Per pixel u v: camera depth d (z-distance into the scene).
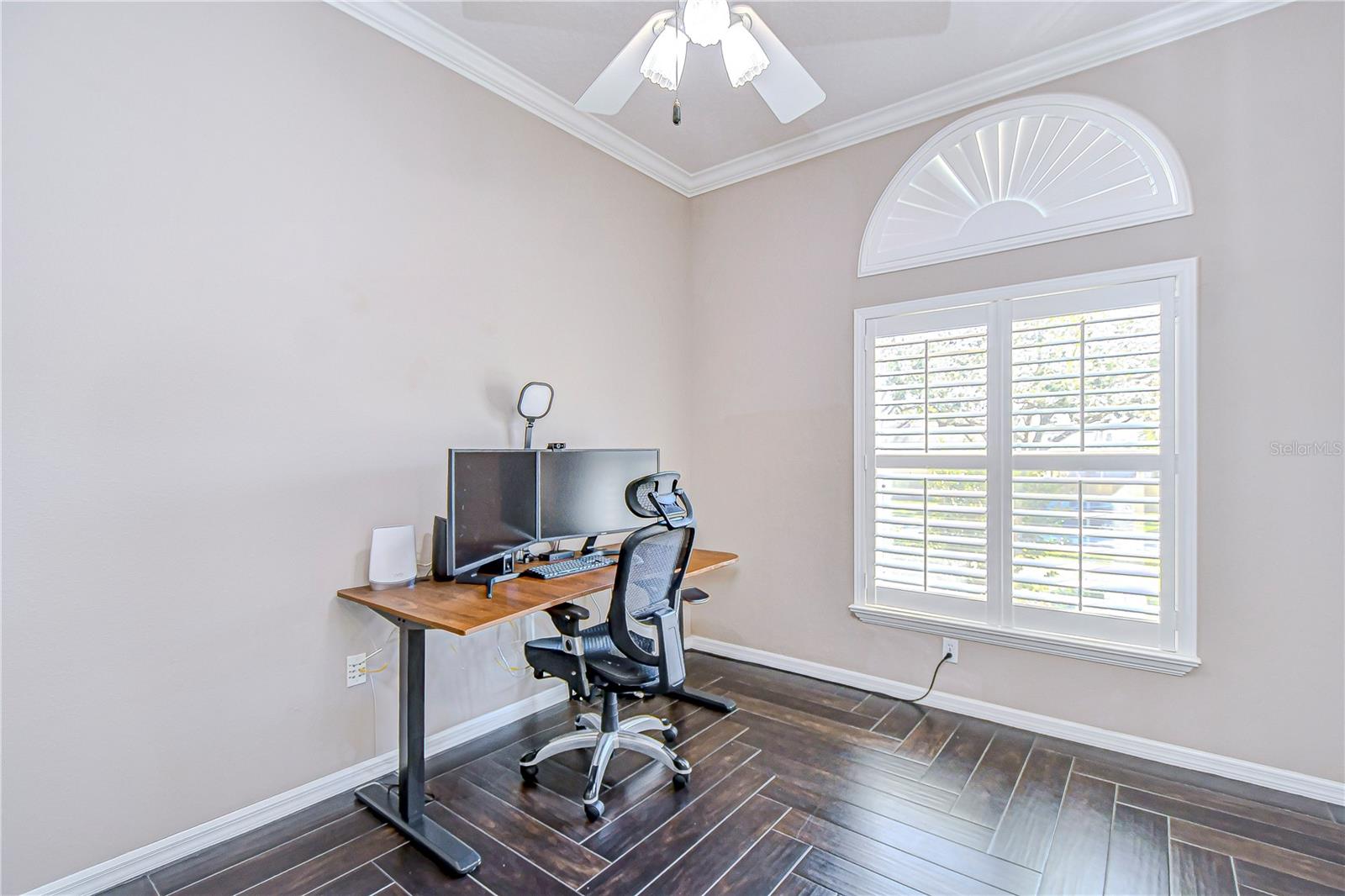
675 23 2.01
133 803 1.69
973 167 2.72
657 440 3.47
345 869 1.73
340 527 2.11
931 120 2.82
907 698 2.89
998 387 2.63
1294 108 2.08
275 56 1.96
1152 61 2.32
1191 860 1.76
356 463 2.15
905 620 2.87
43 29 1.55
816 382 3.20
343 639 2.12
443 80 2.43
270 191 1.94
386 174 2.25
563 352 2.92
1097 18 2.27
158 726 1.73
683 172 3.55
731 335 3.54
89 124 1.61
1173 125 2.28
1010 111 2.62
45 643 1.56
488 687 2.61
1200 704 2.24
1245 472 2.16
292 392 1.99
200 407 1.80
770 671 3.31
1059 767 2.28
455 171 2.47
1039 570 2.55
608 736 2.19
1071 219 2.48
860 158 3.04
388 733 2.25
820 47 2.43
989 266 2.67
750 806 2.03
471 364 2.52
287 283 1.98
